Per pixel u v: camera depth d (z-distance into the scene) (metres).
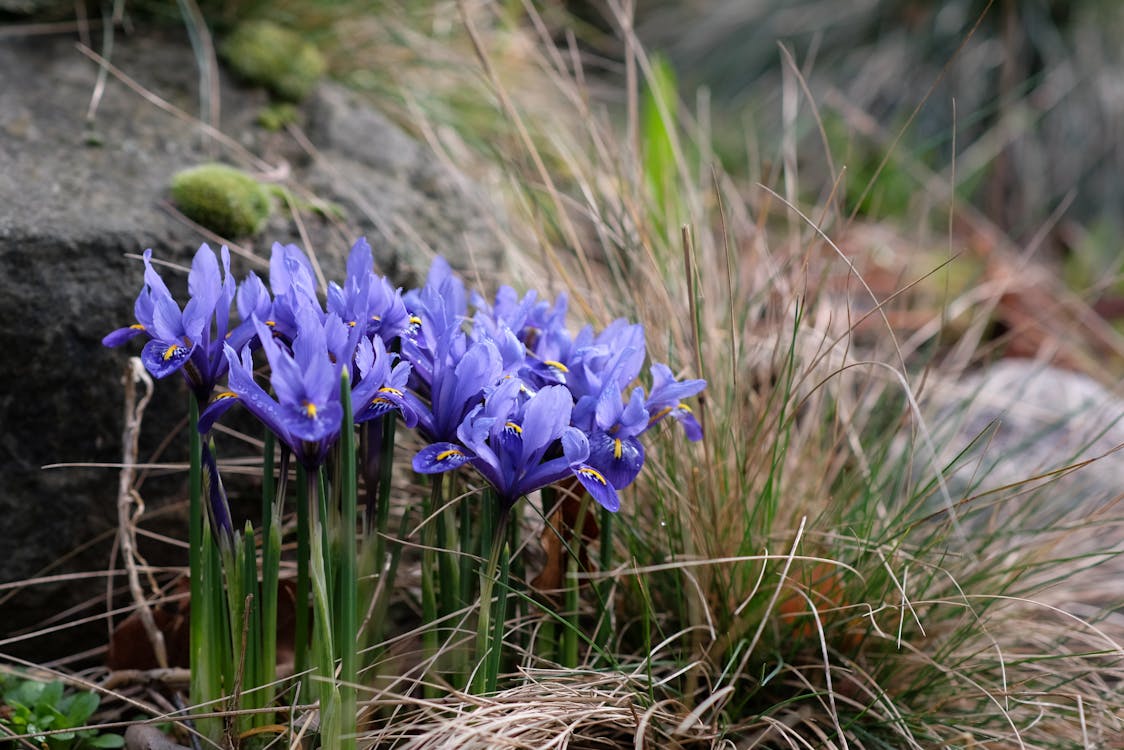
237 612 0.87
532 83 1.56
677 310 1.04
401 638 0.90
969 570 1.00
